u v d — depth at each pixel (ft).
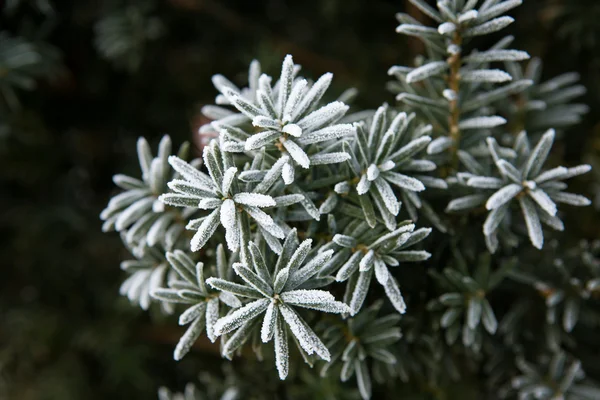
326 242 1.23
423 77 1.27
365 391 1.25
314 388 1.38
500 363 1.41
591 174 1.62
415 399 1.42
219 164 1.16
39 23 1.71
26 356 1.82
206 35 1.81
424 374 1.41
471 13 1.23
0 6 1.65
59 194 1.87
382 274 1.18
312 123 1.16
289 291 1.14
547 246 1.39
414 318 1.30
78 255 1.86
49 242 1.85
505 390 1.42
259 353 1.24
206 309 1.20
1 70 1.60
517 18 1.67
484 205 1.28
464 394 1.45
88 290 1.88
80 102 1.88
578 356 1.45
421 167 1.24
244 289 1.15
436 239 1.30
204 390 1.70
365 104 1.71
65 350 1.84
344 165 1.22
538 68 1.50
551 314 1.34
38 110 1.79
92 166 1.91
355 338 1.25
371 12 1.78
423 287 1.31
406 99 1.29
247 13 1.84
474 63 1.36
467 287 1.28
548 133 1.24
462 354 1.42
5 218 1.86
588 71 1.67
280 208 1.20
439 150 1.27
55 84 1.80
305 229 1.25
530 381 1.39
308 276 1.15
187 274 1.22
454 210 1.29
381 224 1.22
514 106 1.49
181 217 1.29
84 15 1.72
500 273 1.28
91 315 1.88
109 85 1.85
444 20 1.27
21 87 1.73
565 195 1.26
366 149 1.20
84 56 1.80
